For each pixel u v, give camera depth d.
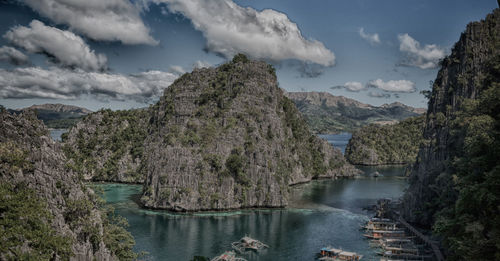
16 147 57.12
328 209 162.12
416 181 136.62
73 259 55.84
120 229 85.81
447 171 113.31
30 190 55.28
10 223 49.16
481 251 64.44
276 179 173.00
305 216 149.25
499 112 89.44
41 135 63.25
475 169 84.00
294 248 109.81
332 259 100.12
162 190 153.50
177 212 150.62
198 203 152.62
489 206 69.44
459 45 130.12
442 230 78.06
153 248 107.00
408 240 113.12
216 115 192.38
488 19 122.56
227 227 130.88
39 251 49.34
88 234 63.22
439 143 125.81
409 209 135.75
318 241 116.94
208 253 103.69
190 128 184.50
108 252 69.31
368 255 104.62
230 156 166.62
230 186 159.62
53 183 60.50
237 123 186.62
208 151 167.00
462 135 108.69
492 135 74.94
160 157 165.25
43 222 53.44
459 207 73.56
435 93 137.38
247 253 105.12
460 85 122.44
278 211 157.50
